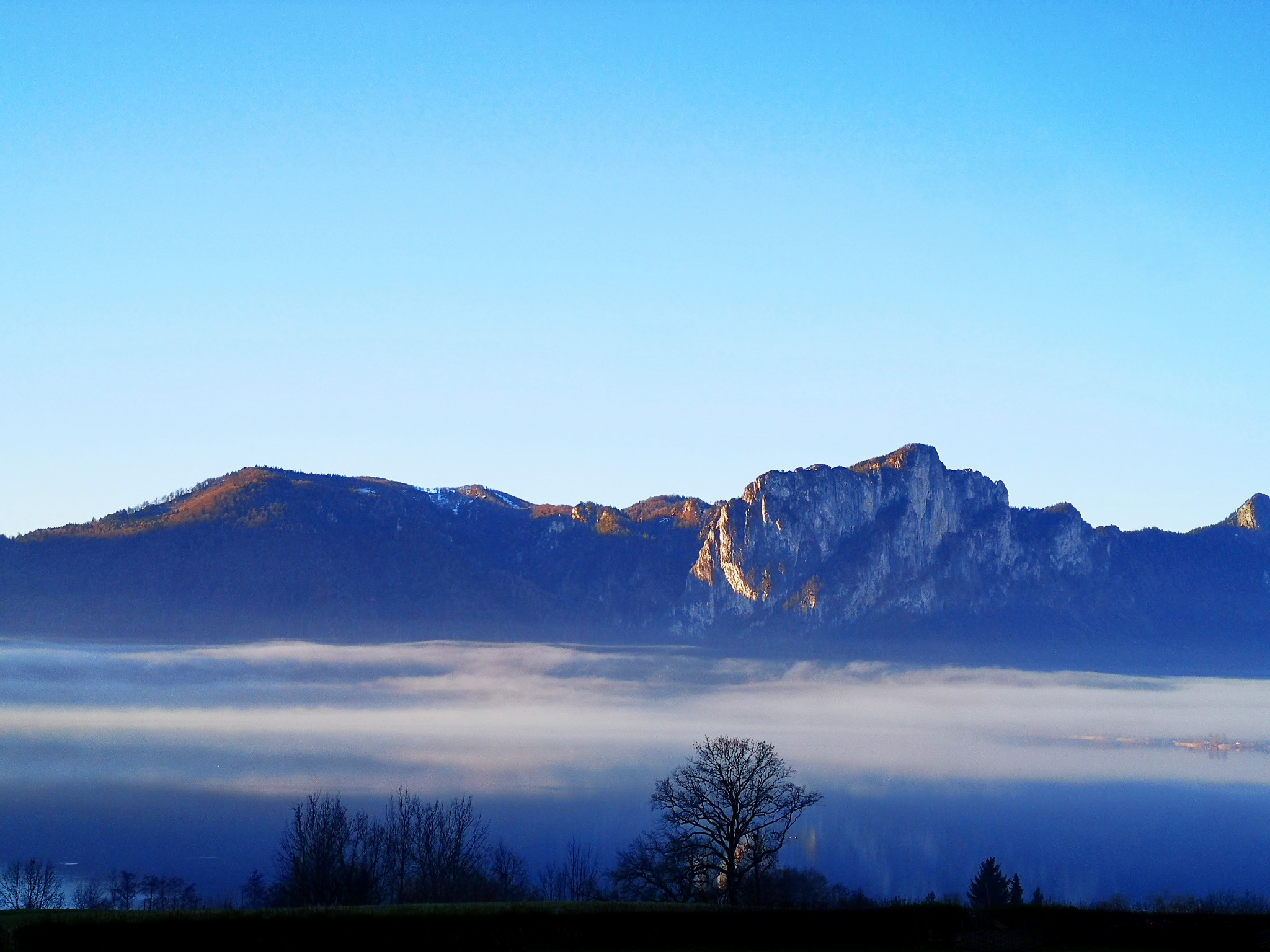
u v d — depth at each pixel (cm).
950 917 9319
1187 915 9450
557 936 8950
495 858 17538
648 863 13688
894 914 9244
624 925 9038
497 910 9306
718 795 13525
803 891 16175
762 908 9794
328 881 13875
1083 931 9369
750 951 9056
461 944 8781
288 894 14125
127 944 8425
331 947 8644
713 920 9144
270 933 8612
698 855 13350
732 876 13212
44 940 8338
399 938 8731
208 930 8556
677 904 10556
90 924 8444
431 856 15588
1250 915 9550
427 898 14075
